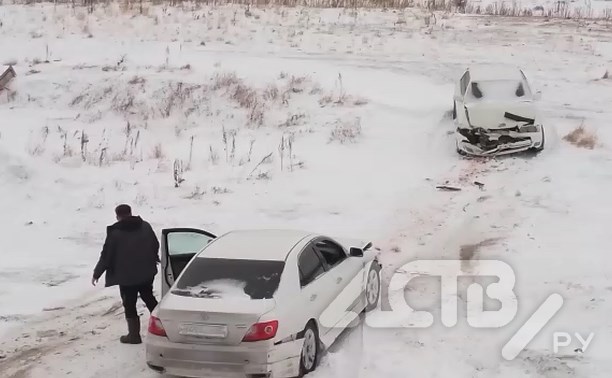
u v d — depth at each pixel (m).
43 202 15.72
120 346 9.09
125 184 16.86
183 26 29.80
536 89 23.61
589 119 20.64
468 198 15.16
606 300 9.48
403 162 18.12
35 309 10.44
